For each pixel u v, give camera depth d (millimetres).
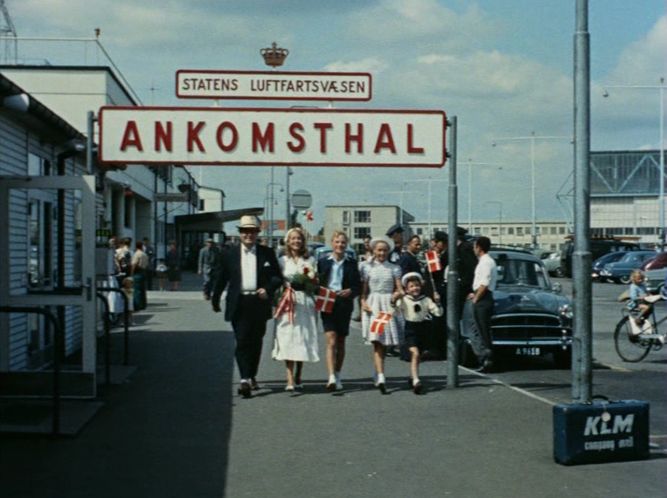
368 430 9578
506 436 9289
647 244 87000
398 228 16734
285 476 7660
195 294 35844
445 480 7555
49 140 15586
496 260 16500
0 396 11211
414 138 12180
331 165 12102
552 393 12258
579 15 9156
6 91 10562
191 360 15273
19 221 13531
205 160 11953
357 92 12414
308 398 11594
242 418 10203
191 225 60125
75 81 37125
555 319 15148
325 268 12242
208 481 7473
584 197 8984
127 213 47031
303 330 12016
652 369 15523
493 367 15578
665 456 8438
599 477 7668
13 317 12867
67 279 17281
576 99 9117
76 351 17266
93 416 10211
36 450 8523
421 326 12070
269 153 12023
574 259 8969
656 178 138125
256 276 11836
